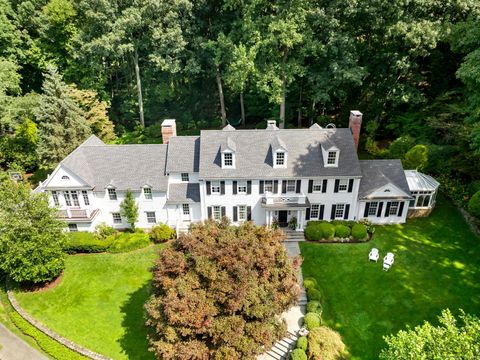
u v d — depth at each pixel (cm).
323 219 3419
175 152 3397
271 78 4003
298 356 2102
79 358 2306
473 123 3253
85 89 4862
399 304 2556
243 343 1777
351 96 4606
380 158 4156
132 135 5125
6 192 2783
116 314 2605
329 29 3862
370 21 3812
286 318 2472
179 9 4453
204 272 1891
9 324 2634
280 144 3175
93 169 3403
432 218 3425
